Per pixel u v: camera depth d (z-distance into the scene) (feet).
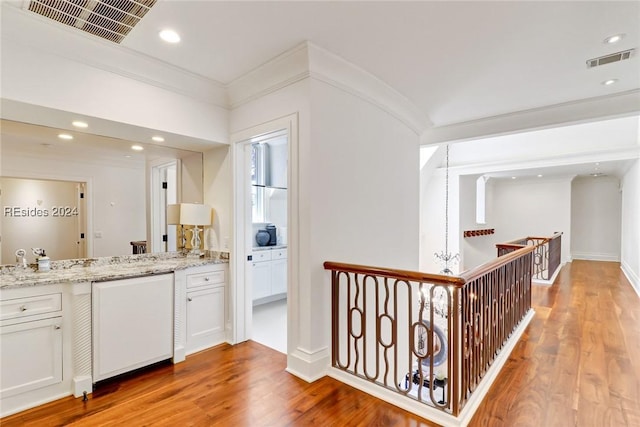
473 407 6.77
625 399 7.22
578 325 12.26
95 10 6.15
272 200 19.25
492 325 8.84
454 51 7.86
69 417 6.57
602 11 6.31
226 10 6.18
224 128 10.34
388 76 9.22
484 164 24.03
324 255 8.37
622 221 26.43
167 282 8.96
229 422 6.41
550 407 6.92
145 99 8.46
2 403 6.55
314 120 8.05
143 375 8.31
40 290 7.04
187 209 10.57
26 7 6.03
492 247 33.17
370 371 10.02
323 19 6.53
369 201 9.99
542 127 12.05
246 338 10.79
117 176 9.84
